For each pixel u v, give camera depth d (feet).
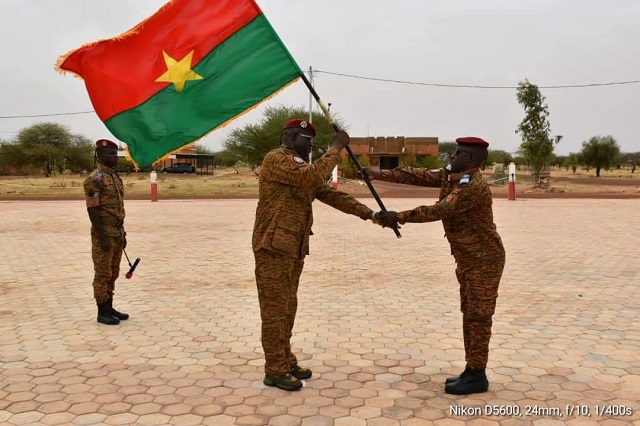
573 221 55.42
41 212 69.82
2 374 15.37
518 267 30.94
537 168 124.77
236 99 16.80
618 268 30.53
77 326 20.03
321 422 12.39
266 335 14.32
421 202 82.48
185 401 13.53
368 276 28.96
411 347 17.57
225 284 27.09
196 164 232.53
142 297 24.45
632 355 16.67
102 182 20.11
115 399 13.67
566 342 17.93
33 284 27.37
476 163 13.92
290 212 14.29
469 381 13.91
